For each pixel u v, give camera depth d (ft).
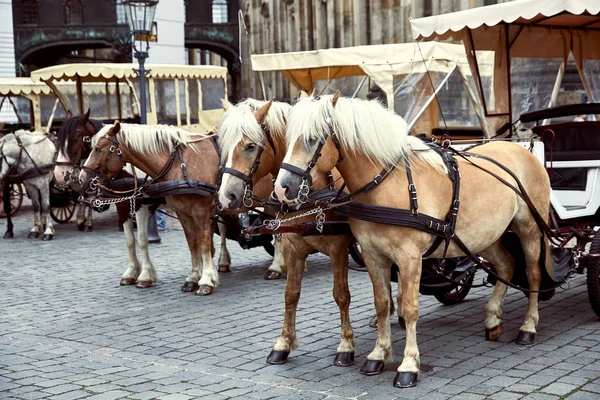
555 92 33.24
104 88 58.34
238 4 146.41
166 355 21.47
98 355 21.70
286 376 19.06
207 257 30.45
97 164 28.76
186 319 26.04
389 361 19.58
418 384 17.95
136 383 18.79
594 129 24.84
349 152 17.53
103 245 46.14
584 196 25.00
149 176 30.32
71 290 32.14
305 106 16.96
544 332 22.50
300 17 107.86
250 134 19.16
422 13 69.51
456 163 19.11
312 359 20.54
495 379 18.11
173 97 46.47
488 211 19.56
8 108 87.61
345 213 17.98
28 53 134.41
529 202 20.98
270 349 21.74
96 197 29.78
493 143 22.56
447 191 18.51
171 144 29.19
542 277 22.07
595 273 22.95
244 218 32.91
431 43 37.52
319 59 39.11
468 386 17.66
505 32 31.37
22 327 25.57
